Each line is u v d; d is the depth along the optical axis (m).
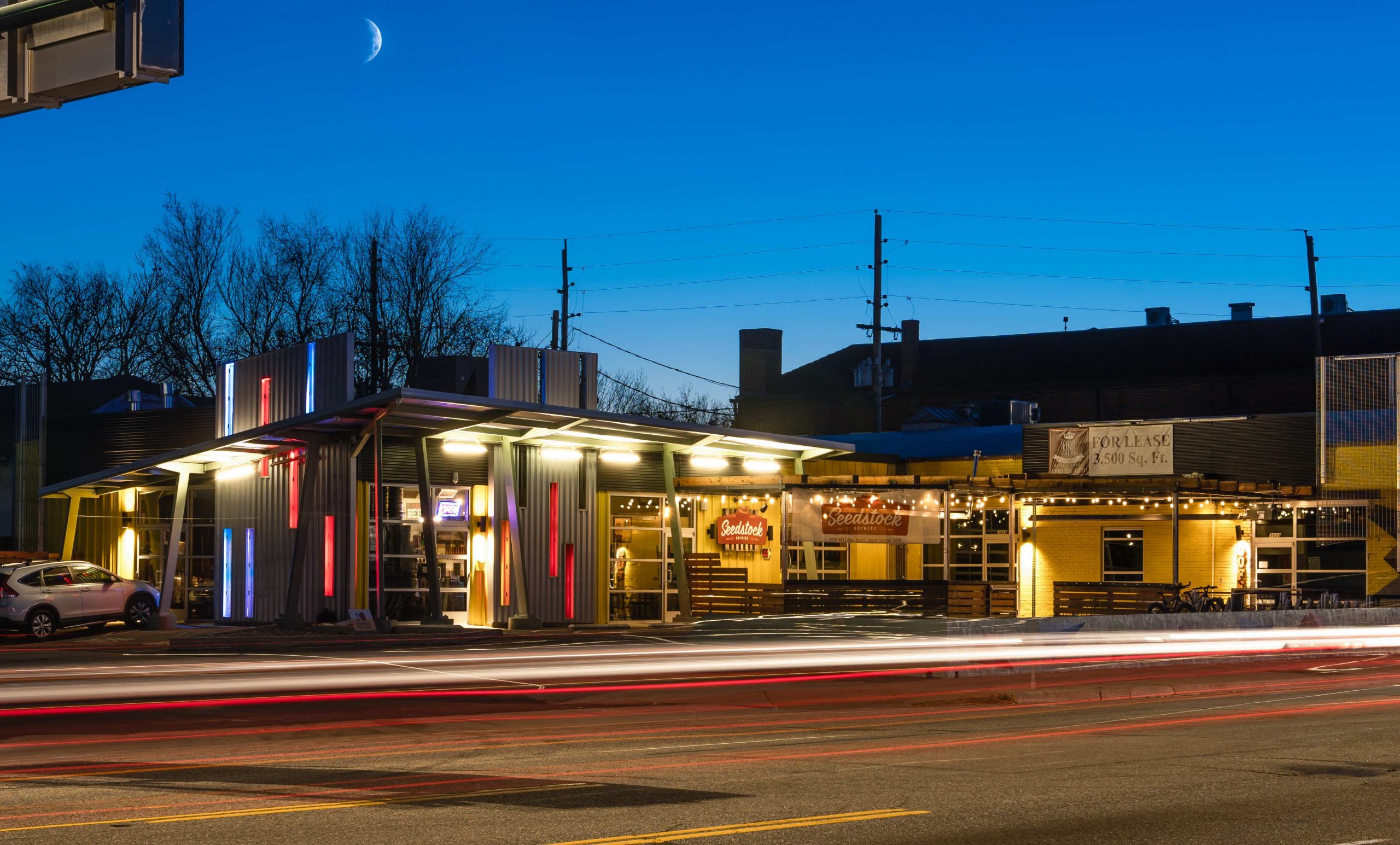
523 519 34.41
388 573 32.59
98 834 8.71
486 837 8.57
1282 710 17.86
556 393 36.22
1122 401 73.31
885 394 79.50
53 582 30.16
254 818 9.29
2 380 66.56
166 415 36.53
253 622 32.44
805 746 13.73
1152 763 12.36
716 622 33.22
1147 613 33.47
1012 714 17.55
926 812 9.57
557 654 24.95
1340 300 73.75
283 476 32.34
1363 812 9.68
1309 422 37.12
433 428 31.98
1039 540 39.59
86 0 8.25
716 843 8.40
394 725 15.63
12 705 17.34
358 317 66.31
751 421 84.69
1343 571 36.09
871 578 40.75
